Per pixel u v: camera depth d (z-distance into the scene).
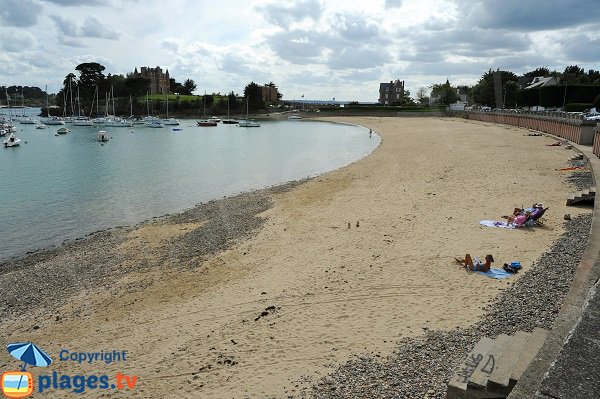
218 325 12.59
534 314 10.77
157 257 19.30
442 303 12.57
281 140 85.88
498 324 10.62
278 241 20.05
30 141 83.94
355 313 12.49
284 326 12.12
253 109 187.62
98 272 18.02
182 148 71.31
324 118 160.12
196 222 24.94
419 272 14.95
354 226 21.28
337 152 63.09
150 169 47.56
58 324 13.70
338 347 10.81
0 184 38.88
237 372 10.23
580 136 42.22
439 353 9.75
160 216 27.64
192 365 10.72
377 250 17.52
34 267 19.14
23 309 15.09
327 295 13.80
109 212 28.97
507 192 25.98
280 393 9.27
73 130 115.25
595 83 96.06
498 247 16.73
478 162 38.88
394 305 12.75
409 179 33.22
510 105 124.12
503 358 7.44
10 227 25.81
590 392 4.11
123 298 15.22
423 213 22.58
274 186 35.53
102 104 171.25
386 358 9.99
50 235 24.20
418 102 198.38
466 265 14.94
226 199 31.27
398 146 60.50
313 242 19.39
